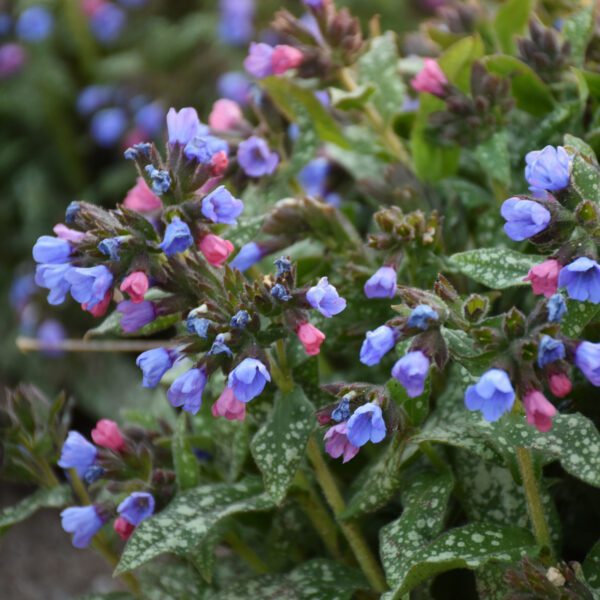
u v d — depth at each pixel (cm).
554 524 86
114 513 90
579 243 81
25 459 92
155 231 85
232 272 85
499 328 81
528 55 95
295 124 96
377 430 82
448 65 94
